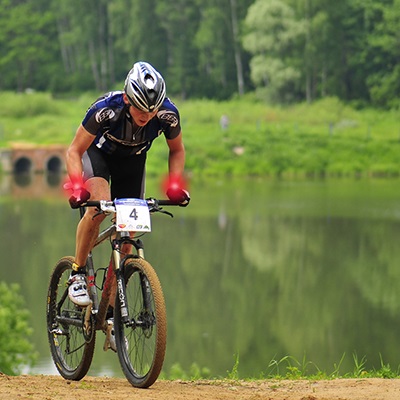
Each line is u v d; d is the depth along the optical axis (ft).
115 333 62.64
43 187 600.39
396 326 244.42
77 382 66.74
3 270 317.22
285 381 73.77
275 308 270.05
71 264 67.72
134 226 60.49
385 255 351.46
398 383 66.23
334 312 264.52
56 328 70.18
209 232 403.95
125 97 60.85
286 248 366.63
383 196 532.73
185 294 288.30
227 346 221.46
